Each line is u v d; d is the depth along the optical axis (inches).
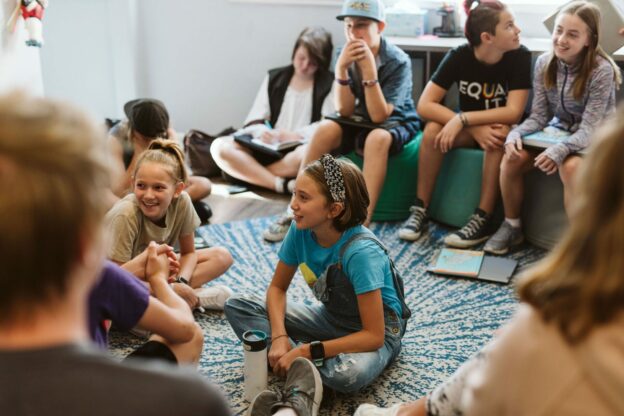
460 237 124.7
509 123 125.6
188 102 173.8
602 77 114.7
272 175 147.9
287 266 86.4
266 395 74.1
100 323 54.2
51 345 28.2
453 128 125.6
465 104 130.5
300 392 73.9
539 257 121.6
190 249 100.6
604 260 31.8
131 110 115.4
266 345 79.8
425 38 152.6
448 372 87.0
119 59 165.0
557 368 32.2
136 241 90.8
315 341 85.3
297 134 151.0
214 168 157.2
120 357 88.7
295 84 157.2
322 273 82.9
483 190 126.1
